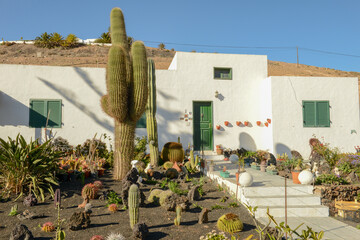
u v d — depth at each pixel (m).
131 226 4.58
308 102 12.69
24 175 6.40
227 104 13.12
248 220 5.38
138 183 7.38
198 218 5.30
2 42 43.78
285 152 12.34
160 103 12.52
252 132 13.18
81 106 11.95
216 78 13.12
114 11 8.26
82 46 44.22
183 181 8.21
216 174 8.58
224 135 12.95
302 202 6.49
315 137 12.50
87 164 8.64
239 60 13.38
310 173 7.08
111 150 10.95
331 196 6.69
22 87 11.49
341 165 9.19
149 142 9.98
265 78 13.39
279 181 7.60
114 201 5.96
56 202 5.49
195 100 12.86
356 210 6.02
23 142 6.66
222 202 6.47
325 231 5.17
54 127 11.64
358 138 12.87
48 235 4.29
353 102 12.98
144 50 7.79
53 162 7.12
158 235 4.42
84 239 4.17
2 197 6.12
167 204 5.72
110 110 7.70
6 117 11.26
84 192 6.20
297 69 50.38
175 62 13.21
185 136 12.65
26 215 5.06
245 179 6.63
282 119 12.46
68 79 11.90
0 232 4.40
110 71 7.24
